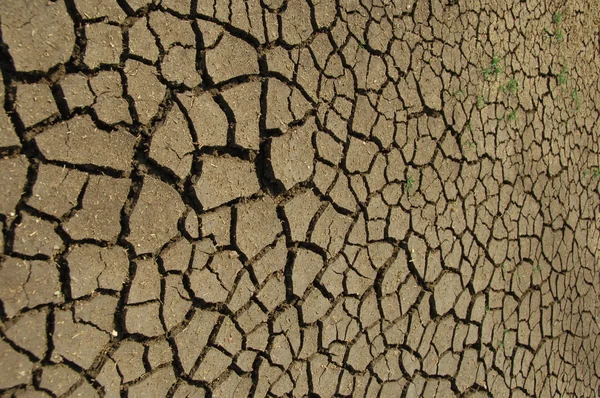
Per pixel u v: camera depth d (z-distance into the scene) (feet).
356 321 10.47
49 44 7.36
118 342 8.09
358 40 10.29
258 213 9.30
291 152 9.56
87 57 7.66
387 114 10.69
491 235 12.52
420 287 11.32
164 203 8.40
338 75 10.07
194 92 8.62
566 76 14.40
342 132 10.13
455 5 11.66
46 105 7.39
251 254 9.25
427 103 11.25
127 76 8.00
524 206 13.29
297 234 9.70
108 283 7.95
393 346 11.00
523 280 13.32
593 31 15.44
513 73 12.93
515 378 13.26
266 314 9.46
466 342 12.15
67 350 7.63
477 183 12.19
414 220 11.13
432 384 11.62
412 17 11.01
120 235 8.05
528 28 13.32
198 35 8.61
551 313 14.15
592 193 15.49
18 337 7.25
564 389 14.74
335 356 10.23
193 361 8.75
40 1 7.28
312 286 9.93
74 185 7.63
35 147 7.31
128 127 8.06
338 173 10.12
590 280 15.49
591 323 15.58
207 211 8.79
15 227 7.20
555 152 14.14
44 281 7.43
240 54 9.03
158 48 8.25
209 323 8.89
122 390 8.11
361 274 10.48
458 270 11.89
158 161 8.30
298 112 9.63
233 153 9.06
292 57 9.55
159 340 8.44
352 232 10.33
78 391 7.73
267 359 9.46
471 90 12.00
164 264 8.42
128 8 7.97
